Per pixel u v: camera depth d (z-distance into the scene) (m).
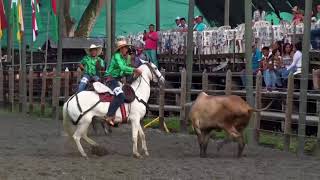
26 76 24.64
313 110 15.74
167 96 19.92
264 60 16.67
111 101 12.43
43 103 22.73
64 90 22.45
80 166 11.30
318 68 16.09
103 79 13.58
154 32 21.14
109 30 20.33
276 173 10.71
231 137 12.30
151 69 12.98
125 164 11.61
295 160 12.27
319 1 24.17
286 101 14.16
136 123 12.62
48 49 28.02
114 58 12.85
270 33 17.44
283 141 14.27
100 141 15.48
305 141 14.21
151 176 10.32
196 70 19.98
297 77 15.55
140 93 12.77
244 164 11.68
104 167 11.22
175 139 15.81
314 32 16.12
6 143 15.01
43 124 19.72
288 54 16.53
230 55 18.56
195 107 12.50
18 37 25.88
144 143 13.02
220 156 12.91
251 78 14.69
